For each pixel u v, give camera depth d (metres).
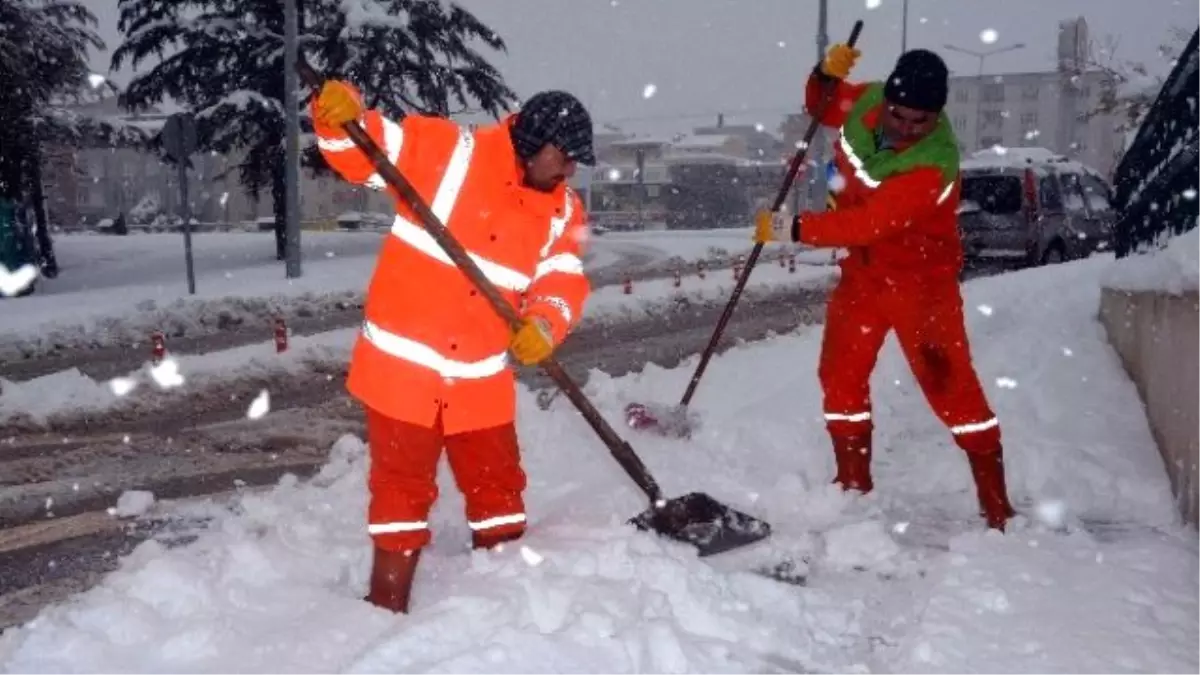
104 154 74.31
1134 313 6.43
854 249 4.62
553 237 3.69
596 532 3.90
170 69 23.17
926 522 4.50
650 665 3.03
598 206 64.69
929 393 4.48
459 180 3.43
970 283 12.73
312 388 8.48
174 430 6.96
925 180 4.27
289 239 18.55
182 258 25.41
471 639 3.09
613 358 10.10
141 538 4.70
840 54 5.00
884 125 4.43
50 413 7.28
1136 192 7.55
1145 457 5.07
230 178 66.50
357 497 4.89
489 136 3.49
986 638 3.22
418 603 3.51
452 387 3.51
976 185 17.95
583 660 2.99
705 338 11.44
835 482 4.86
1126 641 3.17
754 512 4.61
